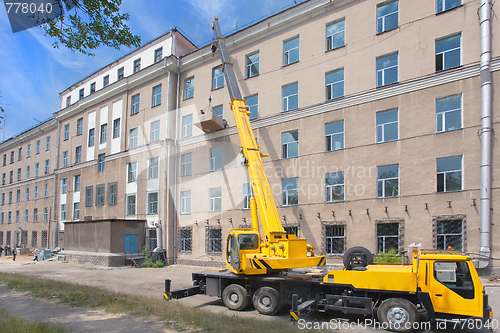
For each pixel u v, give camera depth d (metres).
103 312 9.55
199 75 26.50
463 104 15.62
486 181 14.55
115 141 31.52
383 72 18.25
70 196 36.19
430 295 8.01
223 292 11.01
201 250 23.97
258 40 23.30
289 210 20.02
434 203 15.74
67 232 29.30
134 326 8.21
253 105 23.08
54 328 7.68
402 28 17.72
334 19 20.14
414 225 16.09
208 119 22.36
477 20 15.73
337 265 16.88
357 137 18.34
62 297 11.51
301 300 9.62
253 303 10.34
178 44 29.22
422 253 8.55
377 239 17.11
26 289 12.84
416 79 16.91
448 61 16.45
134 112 30.62
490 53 15.15
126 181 29.62
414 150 16.58
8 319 8.42
